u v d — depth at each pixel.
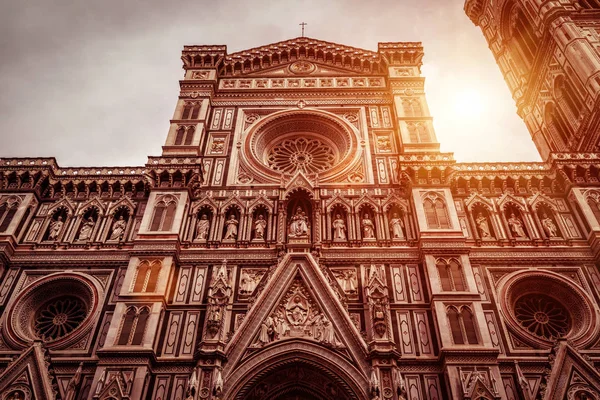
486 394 25.69
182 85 46.66
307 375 28.36
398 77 46.84
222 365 27.70
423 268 32.44
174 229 33.97
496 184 37.97
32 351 28.23
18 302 31.34
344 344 28.56
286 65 50.97
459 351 27.44
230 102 46.44
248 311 29.95
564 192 37.06
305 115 44.62
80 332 29.92
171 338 29.31
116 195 38.03
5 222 35.09
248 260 33.25
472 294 30.14
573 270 32.53
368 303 30.16
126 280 31.06
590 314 30.08
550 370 27.25
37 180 37.91
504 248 33.75
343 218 36.34
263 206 36.84
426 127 41.94
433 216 34.81
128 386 26.25
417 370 27.73
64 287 32.88
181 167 37.72
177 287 31.89
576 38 46.69
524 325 31.19
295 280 31.70
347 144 42.44
